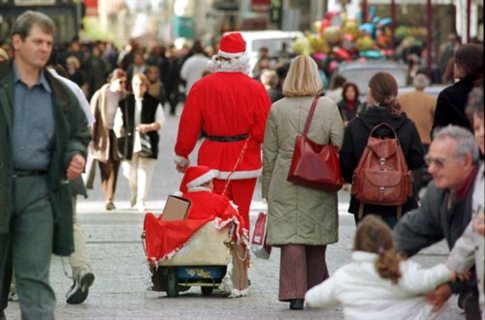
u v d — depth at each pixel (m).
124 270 23.83
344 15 70.88
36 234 15.76
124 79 32.69
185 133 22.61
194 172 21.00
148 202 35.50
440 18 81.25
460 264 13.69
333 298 13.66
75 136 15.98
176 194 21.39
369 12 86.94
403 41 84.81
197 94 22.53
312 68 20.20
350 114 38.94
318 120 20.03
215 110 22.42
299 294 19.94
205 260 20.75
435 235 14.46
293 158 19.94
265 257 20.77
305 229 20.05
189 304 20.50
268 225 20.22
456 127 13.92
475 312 14.50
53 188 15.87
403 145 19.44
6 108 15.66
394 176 19.11
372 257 13.46
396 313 13.52
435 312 13.85
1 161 15.61
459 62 18.92
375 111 19.52
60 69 21.45
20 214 15.77
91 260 24.98
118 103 32.72
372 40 70.38
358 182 19.23
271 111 20.23
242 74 22.58
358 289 13.51
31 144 15.70
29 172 15.76
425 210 14.30
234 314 19.61
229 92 22.41
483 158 15.10
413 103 32.41
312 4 102.12
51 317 15.81
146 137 32.81
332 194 20.20
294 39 65.06
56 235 16.00
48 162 15.83
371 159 19.28
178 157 22.88
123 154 32.84
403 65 48.72
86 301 20.70
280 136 20.17
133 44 60.94
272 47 63.38
